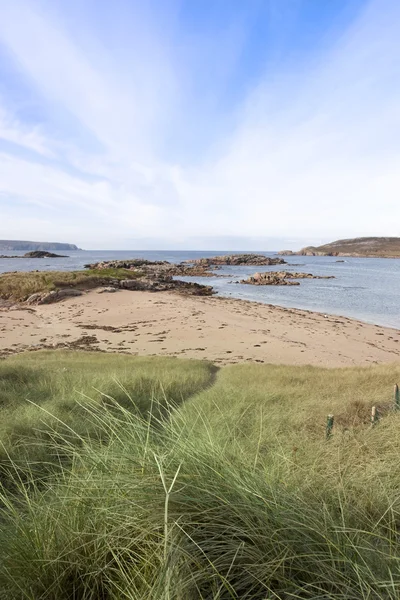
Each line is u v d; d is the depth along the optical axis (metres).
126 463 2.06
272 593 1.31
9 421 5.38
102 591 1.52
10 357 17.81
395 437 3.79
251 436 4.40
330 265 140.38
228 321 30.59
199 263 138.75
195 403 7.44
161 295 45.12
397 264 150.88
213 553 1.51
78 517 1.81
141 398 8.02
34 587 1.54
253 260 144.50
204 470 1.88
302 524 1.59
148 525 1.65
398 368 13.76
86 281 46.22
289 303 44.47
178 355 20.98
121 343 23.77
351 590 1.32
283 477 2.23
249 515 1.63
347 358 20.41
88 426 5.04
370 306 42.12
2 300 39.38
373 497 2.10
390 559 1.49
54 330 27.23
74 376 10.48
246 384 11.14
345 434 4.21
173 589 1.29
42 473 3.34
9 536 1.82
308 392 9.34
